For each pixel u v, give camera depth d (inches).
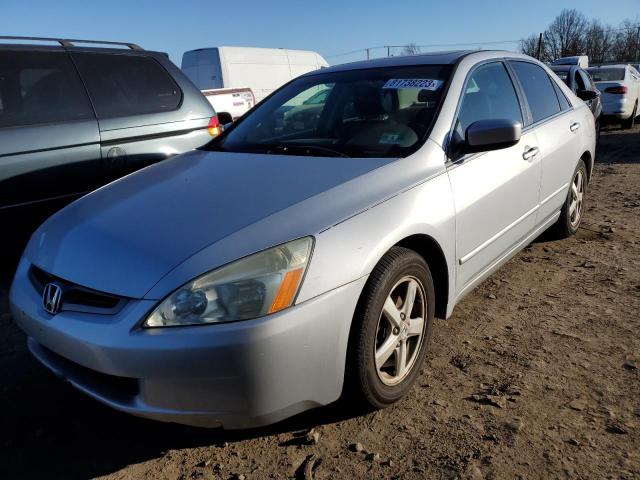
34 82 174.7
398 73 138.7
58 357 96.3
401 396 105.3
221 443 97.7
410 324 106.0
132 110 194.7
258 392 82.0
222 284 81.2
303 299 84.0
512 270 171.0
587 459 88.9
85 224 101.3
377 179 103.9
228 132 150.3
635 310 140.2
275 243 85.6
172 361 79.4
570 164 176.6
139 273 84.6
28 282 102.3
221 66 641.0
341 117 132.9
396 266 97.4
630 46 2591.0
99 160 184.1
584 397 104.7
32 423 104.7
